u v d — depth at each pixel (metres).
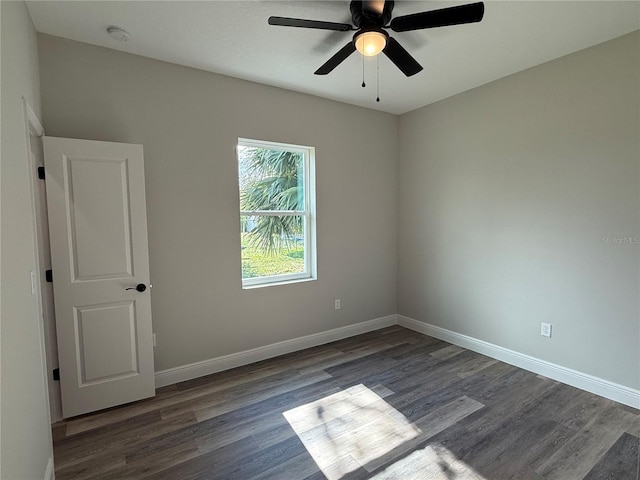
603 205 2.55
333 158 3.74
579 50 2.62
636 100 2.37
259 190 3.46
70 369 2.38
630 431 2.19
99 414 2.44
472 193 3.46
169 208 2.82
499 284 3.27
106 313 2.48
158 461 1.96
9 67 1.45
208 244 3.02
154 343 2.81
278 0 1.98
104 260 2.46
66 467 1.92
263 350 3.37
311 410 2.47
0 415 1.11
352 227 3.96
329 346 3.71
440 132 3.75
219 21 2.19
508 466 1.90
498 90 3.17
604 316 2.58
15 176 1.46
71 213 2.34
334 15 2.15
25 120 1.72
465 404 2.52
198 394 2.71
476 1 2.00
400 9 2.09
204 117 2.94
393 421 2.32
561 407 2.47
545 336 2.94
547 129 2.85
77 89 2.44
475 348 3.51
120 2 1.98
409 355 3.44
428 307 4.02
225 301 3.13
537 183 2.93
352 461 1.95
